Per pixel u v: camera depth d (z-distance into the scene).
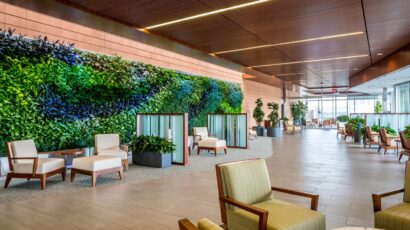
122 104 9.44
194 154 10.08
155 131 8.77
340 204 4.41
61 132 7.71
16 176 5.43
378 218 2.82
